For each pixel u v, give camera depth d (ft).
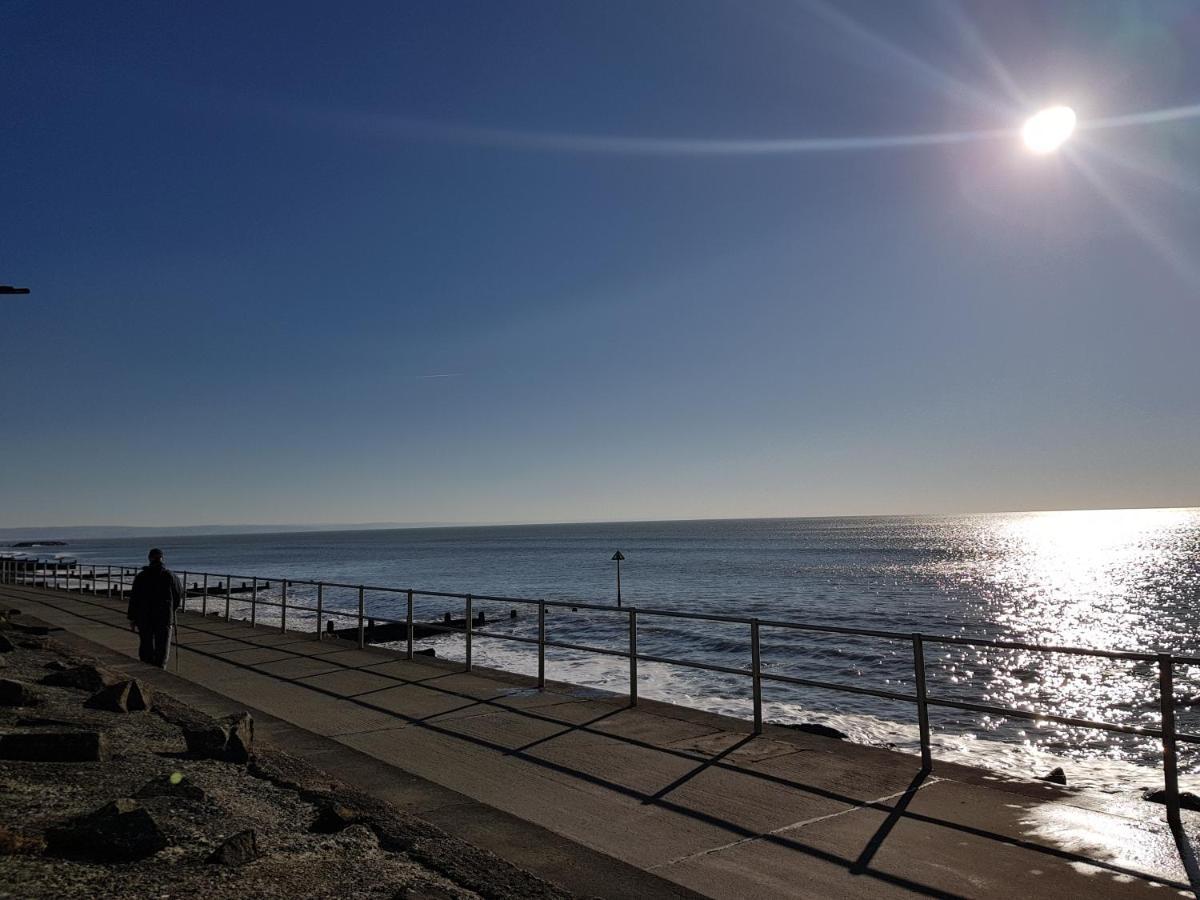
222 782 18.85
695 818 18.52
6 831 13.29
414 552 447.83
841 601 140.15
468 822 17.84
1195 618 122.01
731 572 221.25
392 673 38.14
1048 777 26.37
